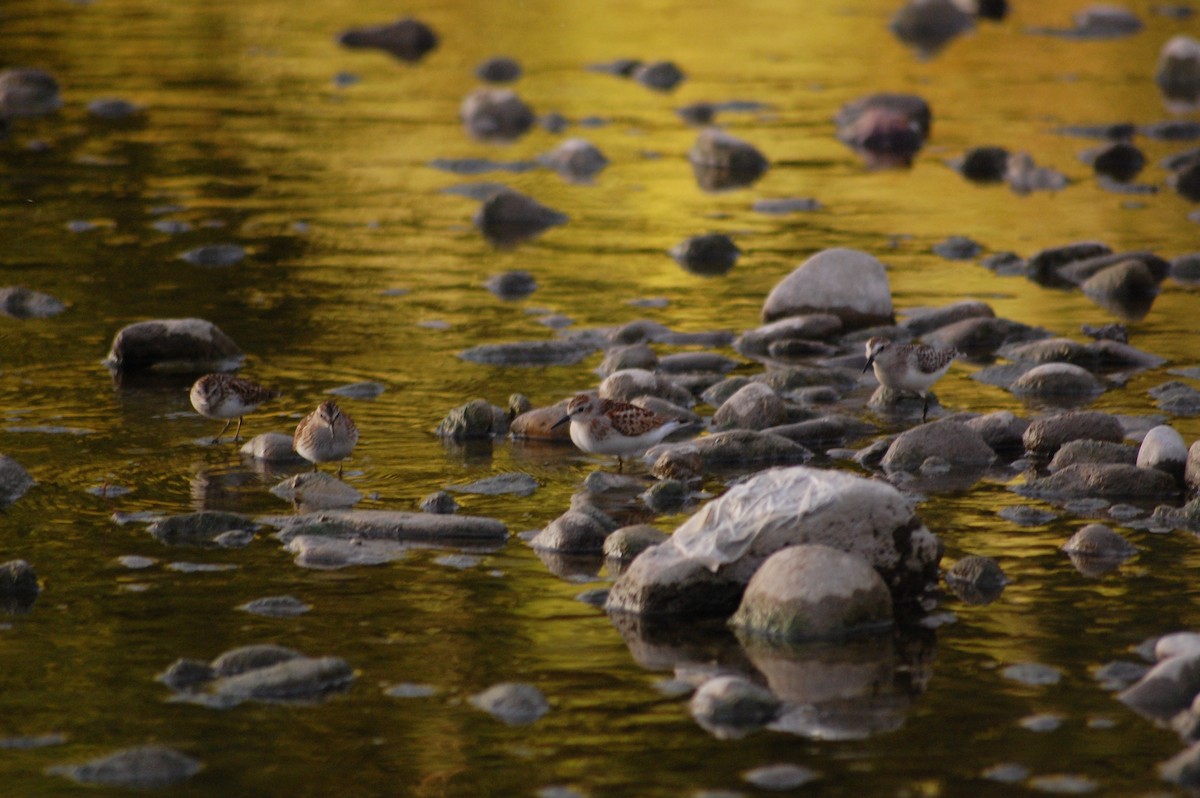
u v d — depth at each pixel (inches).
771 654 1256.8
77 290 2474.2
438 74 4527.6
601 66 4645.7
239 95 4158.5
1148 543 1493.6
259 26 5226.4
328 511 1558.8
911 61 4815.5
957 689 1194.6
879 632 1294.3
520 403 1918.1
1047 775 1066.1
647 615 1332.4
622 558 1455.5
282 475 1691.7
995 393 2030.0
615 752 1106.1
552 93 4293.8
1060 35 5231.3
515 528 1545.3
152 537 1498.5
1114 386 2046.0
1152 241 2817.4
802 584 1289.4
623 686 1204.5
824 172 3462.1
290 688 1190.3
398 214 3048.7
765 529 1349.7
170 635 1284.4
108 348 2192.4
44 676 1210.6
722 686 1168.2
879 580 1306.6
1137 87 4362.7
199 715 1156.5
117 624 1304.1
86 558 1445.6
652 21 5462.6
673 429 1733.5
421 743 1119.6
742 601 1320.1
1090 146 3661.4
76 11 5359.3
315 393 2012.8
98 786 1059.3
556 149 3513.8
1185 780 1053.2
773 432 1807.3
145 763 1075.9
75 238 2787.9
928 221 3019.2
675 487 1637.6
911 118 3919.8
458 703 1178.0
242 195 3149.6
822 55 4923.7
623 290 2554.1
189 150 3531.0
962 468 1736.0
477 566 1441.9
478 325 2341.3
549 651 1264.8
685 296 2524.6
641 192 3262.8
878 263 2369.6
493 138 3759.8
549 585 1398.9
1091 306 2445.9
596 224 3002.0
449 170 3425.2
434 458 1774.1
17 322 2308.1
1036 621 1317.7
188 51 4744.1
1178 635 1244.5
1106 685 1198.3
